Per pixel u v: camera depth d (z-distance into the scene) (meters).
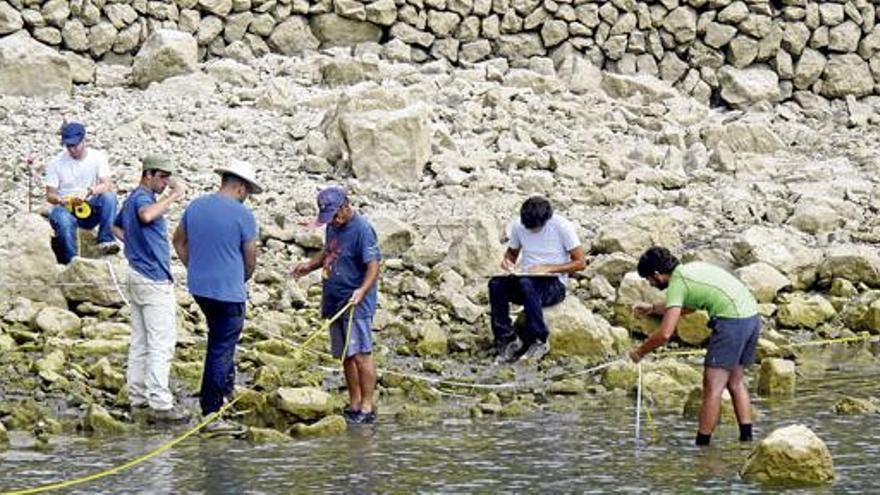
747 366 13.80
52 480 12.38
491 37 26.47
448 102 24.52
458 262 18.94
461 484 12.27
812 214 21.12
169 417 14.27
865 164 23.95
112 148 21.80
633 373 15.82
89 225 18.42
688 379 15.96
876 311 18.12
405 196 21.44
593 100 25.38
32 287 17.16
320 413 14.26
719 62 27.03
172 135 22.55
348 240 14.44
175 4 25.41
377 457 13.08
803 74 27.31
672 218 20.38
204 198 14.08
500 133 23.58
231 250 13.98
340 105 22.55
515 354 16.80
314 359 16.34
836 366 16.92
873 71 27.41
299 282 18.53
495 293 16.92
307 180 21.64
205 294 13.91
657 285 13.41
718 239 20.41
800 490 12.02
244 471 12.64
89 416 14.02
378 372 16.00
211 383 14.06
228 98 23.98
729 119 25.86
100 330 16.50
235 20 25.70
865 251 19.70
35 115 22.83
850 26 27.38
